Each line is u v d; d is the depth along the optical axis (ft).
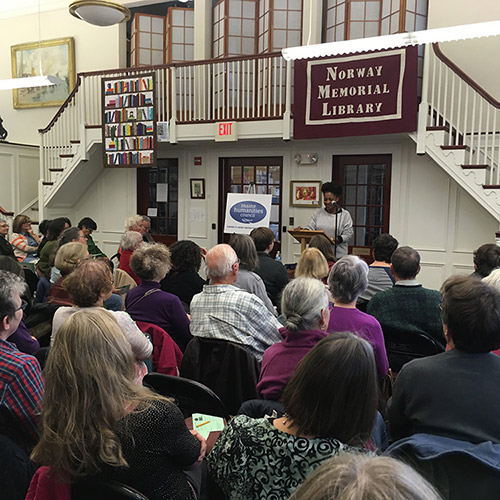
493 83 17.87
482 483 3.51
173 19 23.18
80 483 3.48
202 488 4.55
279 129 18.30
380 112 16.24
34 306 8.11
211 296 7.48
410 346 7.75
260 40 20.98
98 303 6.77
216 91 20.30
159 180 24.16
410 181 18.79
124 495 3.36
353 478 1.78
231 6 21.15
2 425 4.85
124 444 3.58
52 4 26.61
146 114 20.35
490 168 16.30
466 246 17.94
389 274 10.14
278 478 3.34
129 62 25.71
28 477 4.44
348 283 6.89
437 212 18.35
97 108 22.34
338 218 17.43
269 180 21.68
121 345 3.77
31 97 27.71
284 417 3.71
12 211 25.71
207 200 22.81
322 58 17.08
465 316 4.36
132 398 3.76
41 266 13.67
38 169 27.14
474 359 4.42
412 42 12.42
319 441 3.34
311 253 8.76
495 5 17.69
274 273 11.34
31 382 4.93
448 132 16.08
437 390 4.38
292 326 5.49
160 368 7.38
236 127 19.01
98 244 25.54
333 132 17.11
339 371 3.34
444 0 18.35
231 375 6.82
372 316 7.44
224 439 3.65
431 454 3.67
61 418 3.48
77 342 3.61
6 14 27.84
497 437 4.11
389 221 19.30
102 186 25.16
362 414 3.38
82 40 26.11
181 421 3.89
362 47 13.06
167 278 10.10
